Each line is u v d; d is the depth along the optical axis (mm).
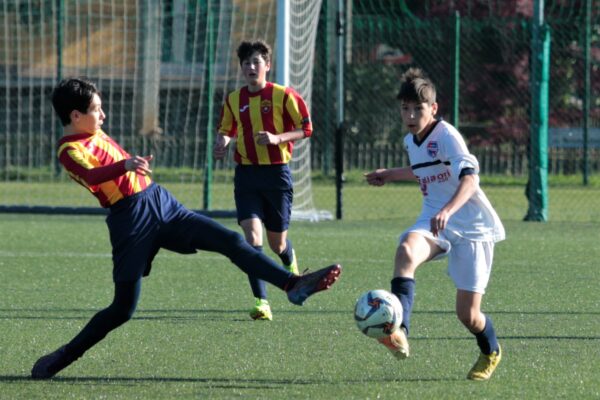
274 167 22141
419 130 15156
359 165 61344
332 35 61188
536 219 41625
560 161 61469
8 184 56438
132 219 14938
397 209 47594
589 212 45906
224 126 22453
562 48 61750
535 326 19797
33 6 61000
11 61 62094
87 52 51656
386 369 16031
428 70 62906
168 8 58969
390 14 66438
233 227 38844
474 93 62469
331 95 61812
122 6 60406
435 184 15359
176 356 17047
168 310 21734
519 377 15430
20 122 60750
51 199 49656
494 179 59688
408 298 14148
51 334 18969
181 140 57594
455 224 15023
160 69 59938
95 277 26500
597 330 19375
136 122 60406
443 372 15836
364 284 25516
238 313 21438
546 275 27047
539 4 40375
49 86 62156
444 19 61844
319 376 15547
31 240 34531
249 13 59031
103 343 18125
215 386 14875
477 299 15000
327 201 50875
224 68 59094
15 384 15008
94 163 14828
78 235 36094
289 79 37844
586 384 14922
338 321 20453
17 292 23969
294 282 14422
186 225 15047
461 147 14898
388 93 63812
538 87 41031
